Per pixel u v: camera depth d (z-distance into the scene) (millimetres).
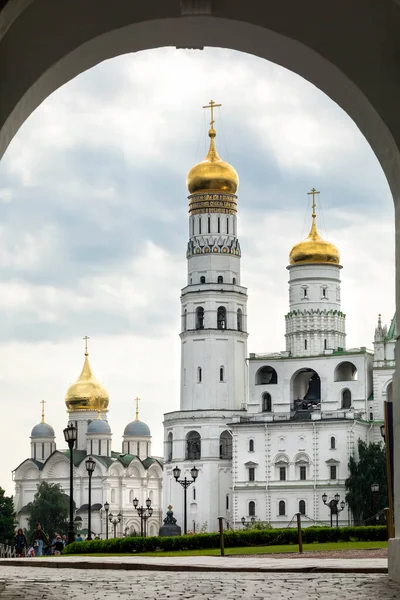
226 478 157500
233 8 20188
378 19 20297
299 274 159375
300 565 27984
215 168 167875
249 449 151625
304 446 149125
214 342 163375
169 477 159875
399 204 21312
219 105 170125
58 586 20984
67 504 177125
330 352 154250
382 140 20984
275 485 149500
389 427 24953
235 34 20656
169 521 116562
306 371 157750
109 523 185000
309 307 158250
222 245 166750
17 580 23516
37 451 198250
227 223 167625
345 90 20938
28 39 20078
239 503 150875
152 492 196500
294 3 20297
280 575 24672
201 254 166500
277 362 156375
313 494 147750
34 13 20141
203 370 162875
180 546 51656
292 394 156625
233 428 152625
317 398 160125
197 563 30859
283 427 150500
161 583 21828
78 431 195750
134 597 17844
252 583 21438
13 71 20016
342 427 147875
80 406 195750
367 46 20375
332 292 159000
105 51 20812
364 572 25234
